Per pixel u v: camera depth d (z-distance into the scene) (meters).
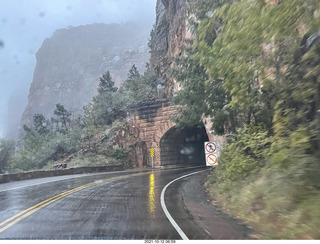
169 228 7.29
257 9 6.78
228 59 7.87
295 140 7.61
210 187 16.16
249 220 8.24
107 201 11.77
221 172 15.54
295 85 8.30
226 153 14.52
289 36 7.96
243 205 9.50
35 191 15.43
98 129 51.91
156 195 13.67
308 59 7.94
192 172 29.05
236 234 6.74
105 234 6.68
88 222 7.95
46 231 6.96
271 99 10.70
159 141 43.62
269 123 11.88
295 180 8.12
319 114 8.27
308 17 6.57
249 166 12.11
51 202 11.47
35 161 52.66
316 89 8.05
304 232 6.26
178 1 46.25
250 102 10.30
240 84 8.34
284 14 6.32
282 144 8.32
